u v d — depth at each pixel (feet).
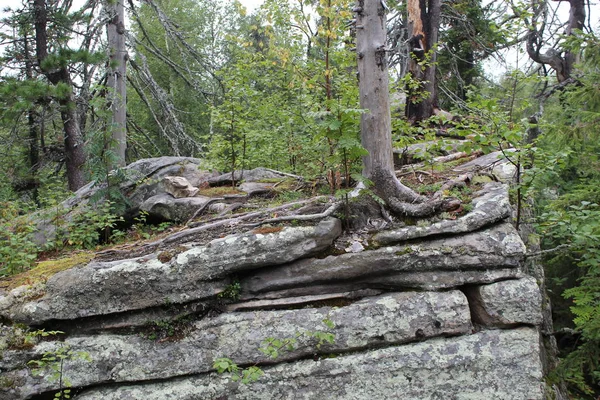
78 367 12.97
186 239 15.23
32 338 13.20
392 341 12.88
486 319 12.99
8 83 28.73
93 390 13.05
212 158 23.21
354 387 12.60
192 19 67.82
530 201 20.21
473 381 12.50
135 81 43.78
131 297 13.44
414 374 12.55
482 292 13.01
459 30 37.93
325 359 12.82
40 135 40.68
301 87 19.76
